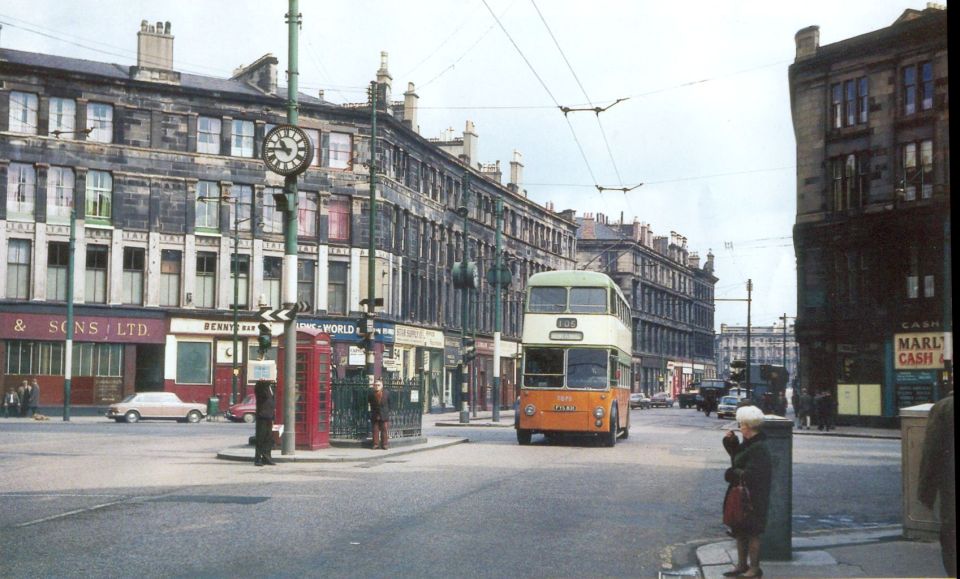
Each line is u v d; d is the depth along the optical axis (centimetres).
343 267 5153
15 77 4475
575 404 2625
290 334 2073
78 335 4550
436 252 6050
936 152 4062
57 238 4553
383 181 5247
